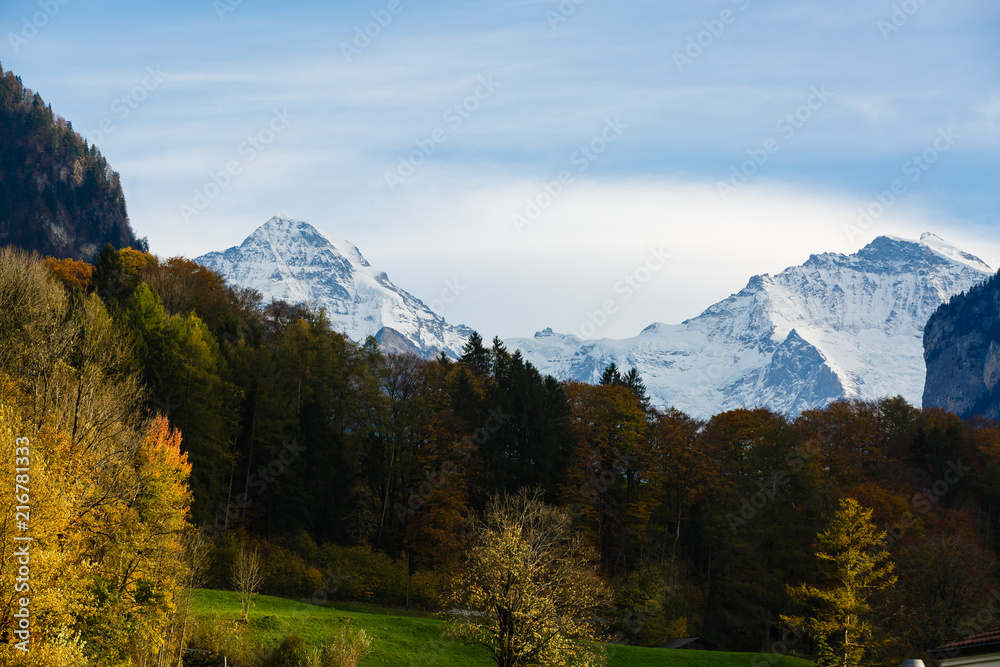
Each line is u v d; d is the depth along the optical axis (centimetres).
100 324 4725
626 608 7000
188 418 6688
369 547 7394
